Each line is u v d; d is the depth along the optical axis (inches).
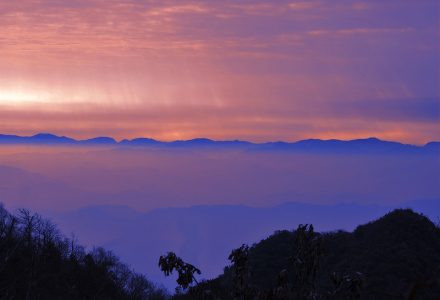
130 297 4424.2
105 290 4244.6
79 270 4224.9
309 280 466.9
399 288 4050.2
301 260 472.1
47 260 4047.7
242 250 492.4
